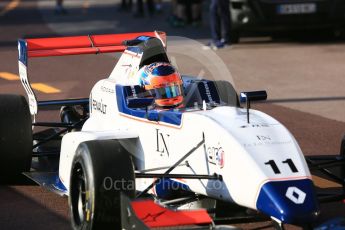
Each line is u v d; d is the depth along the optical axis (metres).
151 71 24.41
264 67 54.56
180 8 79.94
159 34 29.72
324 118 39.53
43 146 31.78
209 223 20.34
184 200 23.22
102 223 21.34
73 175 22.83
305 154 32.62
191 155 22.38
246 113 22.91
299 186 20.05
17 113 27.59
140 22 87.94
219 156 21.33
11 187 28.42
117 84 25.83
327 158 25.47
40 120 39.59
